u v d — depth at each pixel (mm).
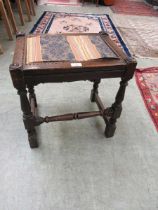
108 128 1013
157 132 1124
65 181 864
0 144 992
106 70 761
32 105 1040
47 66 703
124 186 865
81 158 958
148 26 2562
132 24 2580
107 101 1305
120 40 2102
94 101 1285
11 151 964
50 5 2984
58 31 2201
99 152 991
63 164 926
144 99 1343
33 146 974
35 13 2635
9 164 910
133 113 1228
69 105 1251
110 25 2475
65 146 1006
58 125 1115
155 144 1059
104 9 3031
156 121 1183
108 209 788
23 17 2438
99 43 902
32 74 700
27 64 708
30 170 893
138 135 1096
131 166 945
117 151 1004
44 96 1308
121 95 867
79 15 2719
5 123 1098
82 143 1027
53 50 803
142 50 1957
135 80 1526
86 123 1141
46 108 1214
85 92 1373
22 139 1022
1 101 1236
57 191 830
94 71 753
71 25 2389
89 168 919
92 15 2754
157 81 1533
